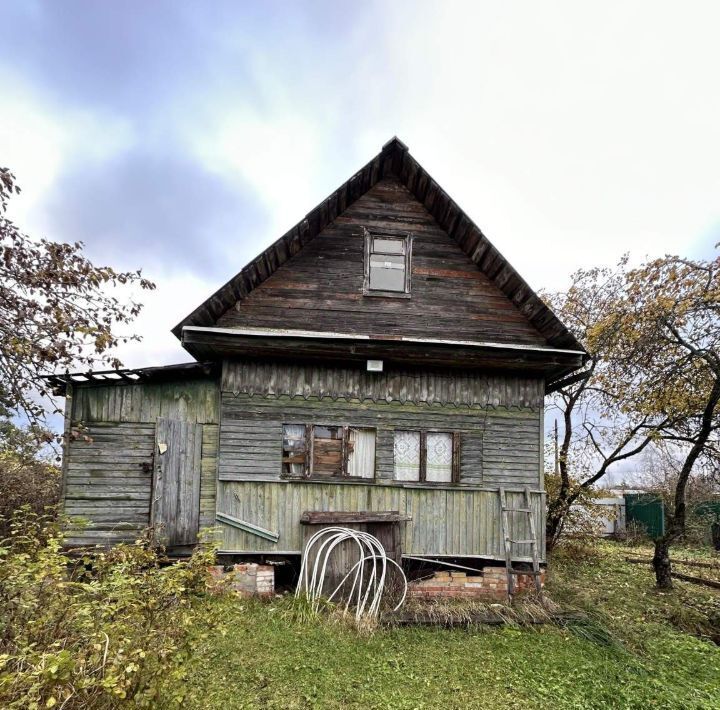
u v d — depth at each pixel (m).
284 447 8.73
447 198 9.07
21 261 6.25
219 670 5.30
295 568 8.48
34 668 2.74
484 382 9.20
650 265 10.48
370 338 8.34
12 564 3.42
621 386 11.67
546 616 7.53
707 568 12.64
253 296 8.96
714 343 9.70
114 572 3.82
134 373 7.97
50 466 10.56
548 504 13.35
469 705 5.09
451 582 8.51
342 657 5.89
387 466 8.78
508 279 9.27
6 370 5.96
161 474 8.31
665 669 6.45
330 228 9.36
